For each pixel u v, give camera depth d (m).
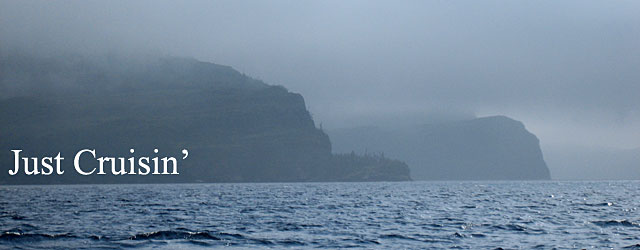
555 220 59.81
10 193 185.62
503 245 39.94
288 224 55.97
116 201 112.00
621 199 113.31
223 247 39.53
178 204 97.44
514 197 126.06
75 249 38.00
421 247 39.16
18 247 38.78
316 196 138.75
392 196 136.00
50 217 66.69
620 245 39.84
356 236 45.38
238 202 104.75
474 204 94.00
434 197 128.25
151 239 42.62
